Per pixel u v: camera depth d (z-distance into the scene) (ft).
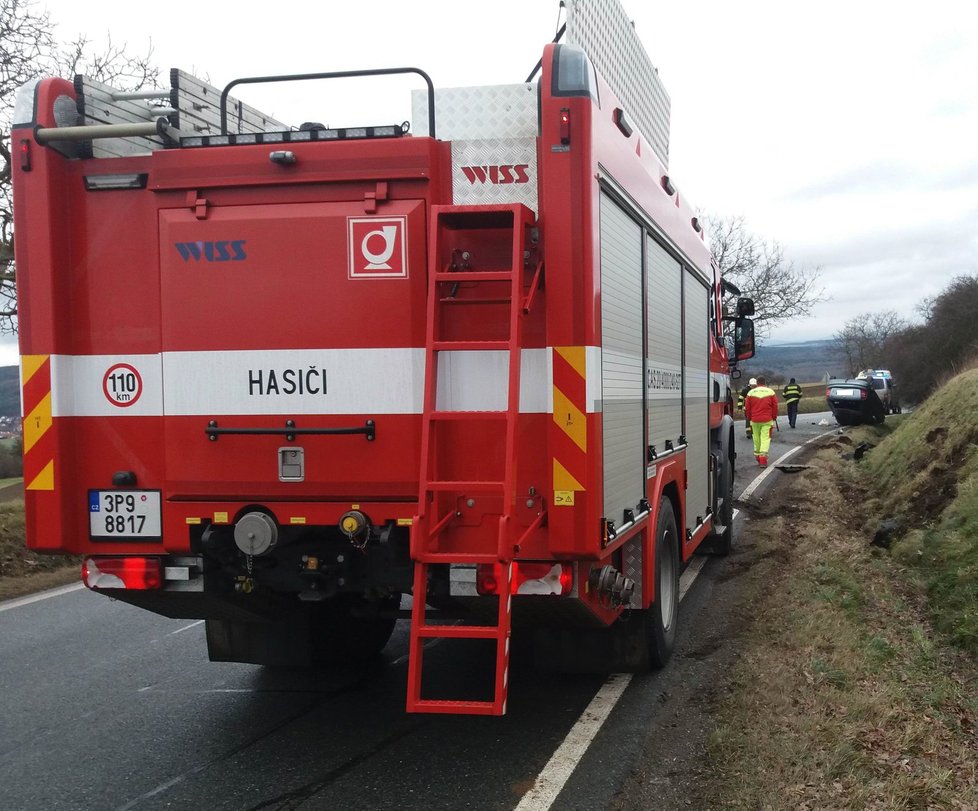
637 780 13.57
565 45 13.80
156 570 14.99
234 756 15.24
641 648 17.90
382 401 14.23
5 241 38.99
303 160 14.37
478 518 13.89
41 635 24.03
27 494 14.98
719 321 32.35
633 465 16.65
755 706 15.62
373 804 13.19
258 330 14.46
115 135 14.30
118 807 13.35
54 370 14.75
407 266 14.15
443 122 15.12
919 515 29.55
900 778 12.45
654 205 19.17
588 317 13.47
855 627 19.63
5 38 38.06
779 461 57.82
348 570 14.97
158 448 14.87
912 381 121.39
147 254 14.79
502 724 16.29
